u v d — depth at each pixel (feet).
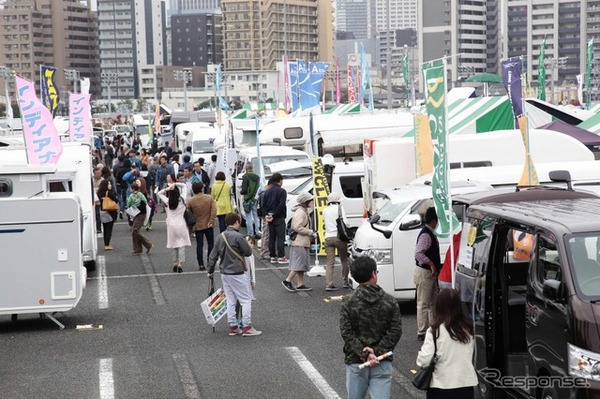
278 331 67.72
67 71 391.45
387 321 39.45
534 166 78.43
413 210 72.90
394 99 611.88
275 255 104.73
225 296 67.62
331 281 84.58
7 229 67.77
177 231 98.37
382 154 102.12
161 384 53.36
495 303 44.09
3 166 74.54
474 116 122.21
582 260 36.99
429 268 61.46
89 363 59.00
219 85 270.46
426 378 37.55
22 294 68.28
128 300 82.53
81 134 146.61
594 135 116.67
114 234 135.44
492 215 44.42
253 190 120.26
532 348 39.75
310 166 133.90
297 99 221.87
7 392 52.29
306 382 53.16
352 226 114.93
